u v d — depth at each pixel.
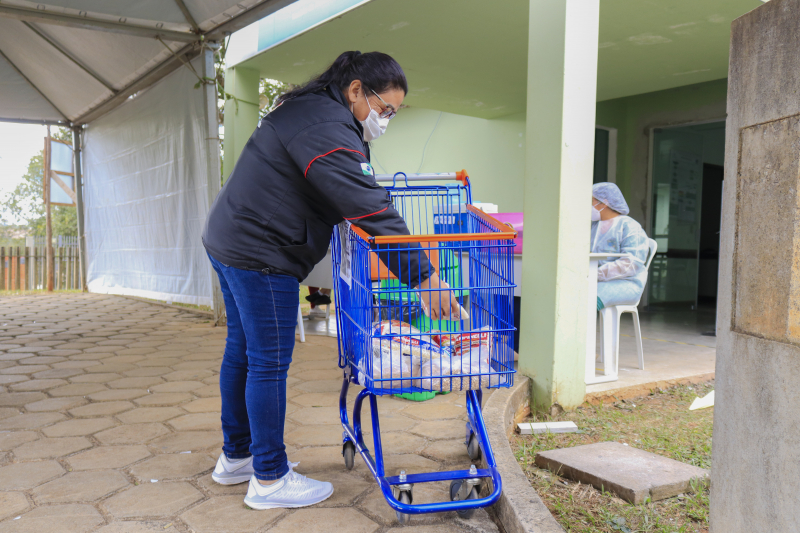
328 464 2.49
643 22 4.62
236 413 2.21
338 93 1.97
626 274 3.85
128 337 5.52
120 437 2.78
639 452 2.57
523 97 7.17
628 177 7.98
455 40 5.34
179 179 6.95
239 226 1.93
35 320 6.64
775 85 1.27
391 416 3.14
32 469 2.39
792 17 1.22
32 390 3.62
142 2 4.98
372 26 5.04
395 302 2.05
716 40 5.05
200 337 5.54
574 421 3.14
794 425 1.21
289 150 1.85
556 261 3.15
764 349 1.30
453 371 1.87
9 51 7.41
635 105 7.86
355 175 1.81
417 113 9.55
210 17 5.25
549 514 1.83
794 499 1.21
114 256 9.04
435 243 1.98
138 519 1.97
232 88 6.58
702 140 8.25
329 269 4.89
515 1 4.45
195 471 2.39
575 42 3.07
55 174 10.58
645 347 5.01
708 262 10.59
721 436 1.45
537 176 3.26
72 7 4.93
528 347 3.37
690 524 2.01
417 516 2.04
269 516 2.01
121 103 8.13
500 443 2.41
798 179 1.21
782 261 1.25
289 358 2.06
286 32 5.50
